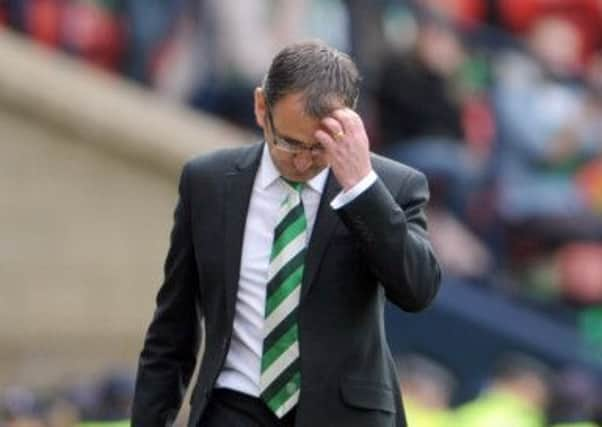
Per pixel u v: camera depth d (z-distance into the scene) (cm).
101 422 3041
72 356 3609
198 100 3928
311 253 1584
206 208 1617
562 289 4150
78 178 3638
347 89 1536
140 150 3647
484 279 4044
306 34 3953
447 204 4075
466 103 4162
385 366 1611
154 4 3931
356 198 1527
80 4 3891
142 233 3659
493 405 3425
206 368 1612
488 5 4316
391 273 1541
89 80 3719
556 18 4381
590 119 4316
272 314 1588
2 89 3600
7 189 3616
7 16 3888
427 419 3519
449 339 3888
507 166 4188
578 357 4000
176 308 1656
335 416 1577
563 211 4209
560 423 3512
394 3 4109
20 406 2916
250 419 1595
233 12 3925
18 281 3603
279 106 1527
